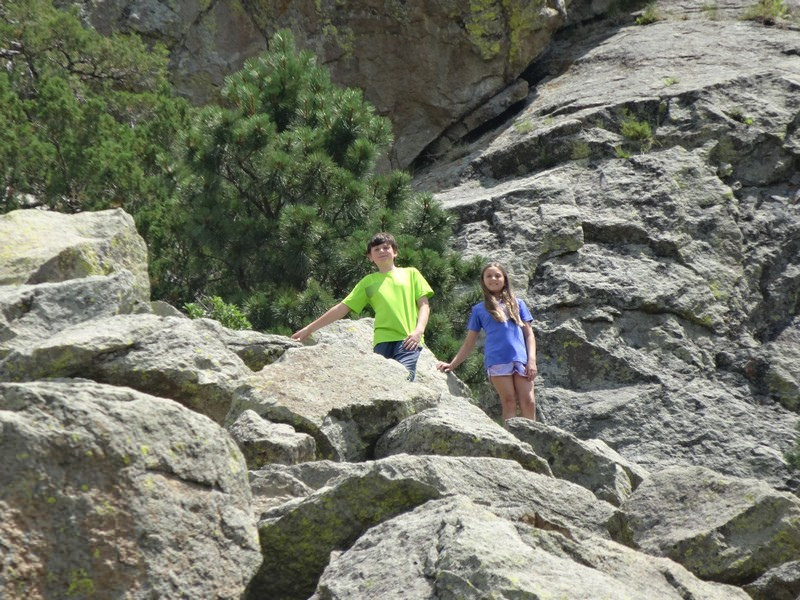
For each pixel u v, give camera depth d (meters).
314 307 25.83
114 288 13.84
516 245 31.91
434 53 43.72
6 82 30.23
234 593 7.88
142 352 12.60
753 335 30.94
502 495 10.25
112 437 7.68
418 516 8.53
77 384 8.35
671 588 8.45
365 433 13.19
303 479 10.76
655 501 10.73
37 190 29.55
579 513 10.56
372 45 43.72
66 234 16.55
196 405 12.87
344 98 30.00
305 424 12.62
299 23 43.69
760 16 45.56
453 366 18.53
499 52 43.53
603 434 27.94
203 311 22.92
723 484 10.66
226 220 28.23
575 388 29.14
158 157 29.62
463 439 12.18
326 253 27.22
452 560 7.47
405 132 44.19
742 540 9.98
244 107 30.42
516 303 18.78
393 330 17.41
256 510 9.71
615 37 46.38
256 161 28.86
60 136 30.16
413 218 28.61
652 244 32.12
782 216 33.41
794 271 32.09
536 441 13.80
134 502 7.61
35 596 7.04
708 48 41.94
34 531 7.19
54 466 7.40
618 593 7.38
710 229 32.53
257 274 28.31
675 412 28.25
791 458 26.27
